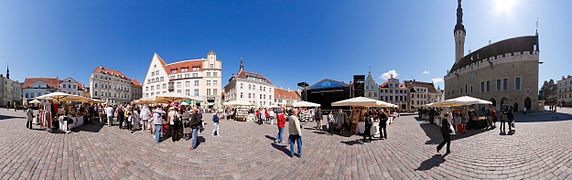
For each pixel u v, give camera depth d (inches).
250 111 770.8
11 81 2529.5
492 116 507.5
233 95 1878.7
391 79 2311.8
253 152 249.1
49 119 374.9
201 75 1904.5
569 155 219.6
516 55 1307.8
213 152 247.6
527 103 1258.6
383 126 349.7
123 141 299.6
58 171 173.8
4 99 2394.2
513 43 1401.3
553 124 551.2
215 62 1909.4
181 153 240.8
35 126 446.9
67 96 429.4
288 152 251.1
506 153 239.1
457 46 2121.1
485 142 309.0
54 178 159.6
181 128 366.9
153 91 2081.7
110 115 498.3
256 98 1903.3
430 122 660.1
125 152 237.0
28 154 217.8
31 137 313.3
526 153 236.1
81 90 2571.4
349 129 439.5
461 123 429.7
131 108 459.2
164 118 373.4
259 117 628.7
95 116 700.7
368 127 324.2
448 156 232.1
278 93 2369.6
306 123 660.7
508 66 1341.0
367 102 382.6
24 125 463.8
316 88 1107.9
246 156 231.1
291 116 233.8
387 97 2284.7
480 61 1544.0
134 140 310.3
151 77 2112.5
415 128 513.3
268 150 260.1
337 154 244.1
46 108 390.3
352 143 310.3
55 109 399.5
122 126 486.3
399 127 536.7
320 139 345.1
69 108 481.7
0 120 584.7
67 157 212.1
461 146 283.3
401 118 953.5
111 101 2400.3
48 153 224.1
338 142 318.0
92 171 175.9
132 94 2763.3
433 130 472.7
